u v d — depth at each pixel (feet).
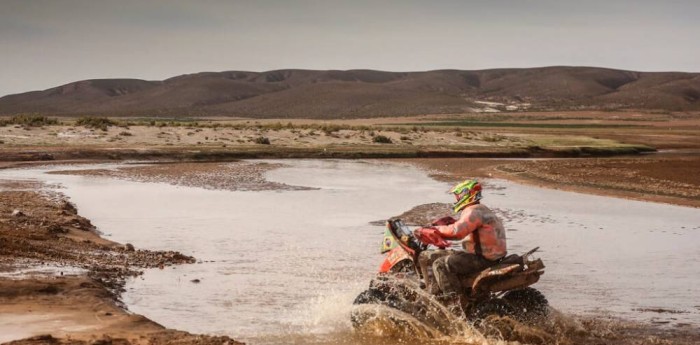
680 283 45.21
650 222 72.90
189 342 28.25
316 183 107.24
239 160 154.30
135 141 171.94
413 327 32.89
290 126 241.96
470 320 33.04
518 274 32.09
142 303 37.37
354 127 250.16
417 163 155.02
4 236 47.09
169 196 87.40
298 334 32.86
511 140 230.89
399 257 33.86
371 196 91.09
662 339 33.42
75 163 132.57
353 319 33.60
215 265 48.08
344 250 54.44
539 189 103.14
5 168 119.14
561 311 37.96
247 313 36.27
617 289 43.32
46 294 35.32
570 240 61.00
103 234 60.13
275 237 60.13
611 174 127.65
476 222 32.45
